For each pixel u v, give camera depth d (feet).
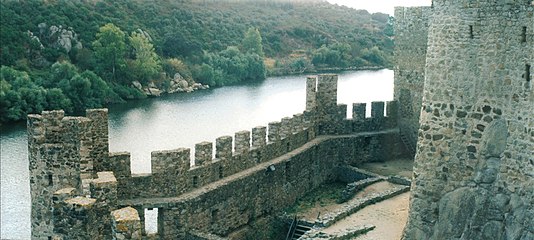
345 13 613.52
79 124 76.48
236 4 509.35
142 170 150.51
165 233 84.99
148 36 335.26
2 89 216.95
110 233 63.72
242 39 401.29
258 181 103.71
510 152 58.34
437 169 63.77
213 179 95.04
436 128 63.82
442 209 63.00
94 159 81.92
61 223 59.26
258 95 282.36
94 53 283.38
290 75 359.25
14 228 121.60
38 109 221.87
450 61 62.49
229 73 332.60
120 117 223.71
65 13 314.55
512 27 58.03
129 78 282.15
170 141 184.55
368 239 78.89
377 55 417.08
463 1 61.05
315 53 395.14
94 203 59.52
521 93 57.57
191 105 254.88
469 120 61.52
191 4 450.71
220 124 212.23
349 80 325.01
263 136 108.17
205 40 376.48
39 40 286.46
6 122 213.87
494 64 59.62
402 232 74.59
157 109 244.42
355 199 104.68
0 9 290.35
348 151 134.72
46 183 77.92
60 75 246.27
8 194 137.39
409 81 139.33
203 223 89.92
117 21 338.13
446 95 62.95
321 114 133.69
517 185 57.62
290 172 114.42
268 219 106.52
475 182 60.70
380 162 139.64
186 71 313.94
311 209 113.60
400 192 102.94
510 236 57.06
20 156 167.84
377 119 140.87
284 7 562.66
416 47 136.05
